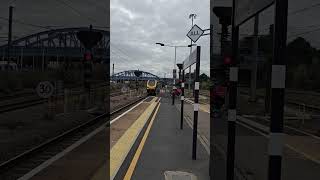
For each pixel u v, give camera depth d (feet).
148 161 33.83
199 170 30.12
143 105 140.05
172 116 88.94
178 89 217.77
